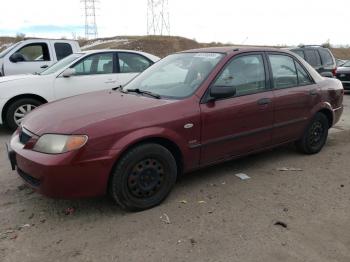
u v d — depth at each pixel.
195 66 4.68
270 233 3.54
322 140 5.93
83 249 3.29
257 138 4.88
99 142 3.58
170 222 3.74
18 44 10.45
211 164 4.51
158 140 3.99
